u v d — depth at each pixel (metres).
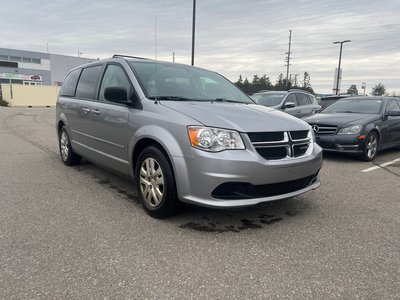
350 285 2.48
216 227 3.46
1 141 9.27
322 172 6.24
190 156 3.22
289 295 2.34
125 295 2.29
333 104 8.95
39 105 37.75
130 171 4.11
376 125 7.53
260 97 11.22
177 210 3.59
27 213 3.73
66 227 3.38
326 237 3.30
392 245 3.16
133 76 4.18
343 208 4.18
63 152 6.17
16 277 2.46
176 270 2.62
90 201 4.18
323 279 2.55
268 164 3.26
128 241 3.09
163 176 3.48
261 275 2.59
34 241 3.05
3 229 3.29
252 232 3.37
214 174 3.13
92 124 4.83
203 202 3.20
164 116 3.56
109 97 4.04
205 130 3.20
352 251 3.02
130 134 3.94
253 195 3.28
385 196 4.75
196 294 2.33
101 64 5.07
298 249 3.03
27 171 5.65
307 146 3.81
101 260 2.74
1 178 5.17
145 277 2.51
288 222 3.67
